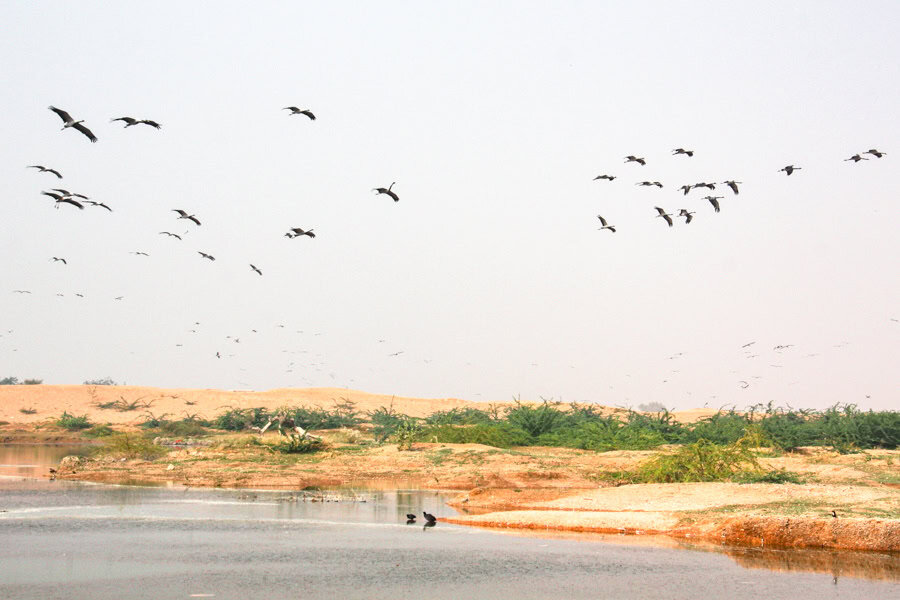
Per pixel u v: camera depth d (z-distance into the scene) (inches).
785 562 729.6
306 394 4180.6
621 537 865.5
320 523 946.1
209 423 3105.3
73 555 730.2
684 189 892.0
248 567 687.1
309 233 807.7
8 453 2174.0
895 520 805.2
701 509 965.8
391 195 673.0
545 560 731.4
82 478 1453.0
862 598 596.1
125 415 3538.4
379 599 582.6
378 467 1622.8
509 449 1988.2
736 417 2325.3
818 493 1047.6
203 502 1132.5
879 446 2028.8
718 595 604.7
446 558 737.0
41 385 3892.7
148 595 583.5
